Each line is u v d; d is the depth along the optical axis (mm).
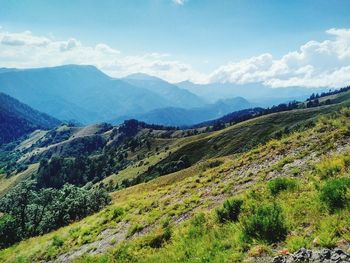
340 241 9539
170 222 18688
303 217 11750
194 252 12828
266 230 11383
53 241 25609
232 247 11680
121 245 17688
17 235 67688
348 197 11305
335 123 22500
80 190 77500
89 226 25484
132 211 24609
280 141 24719
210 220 15406
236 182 20578
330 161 15859
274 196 14836
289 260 9297
